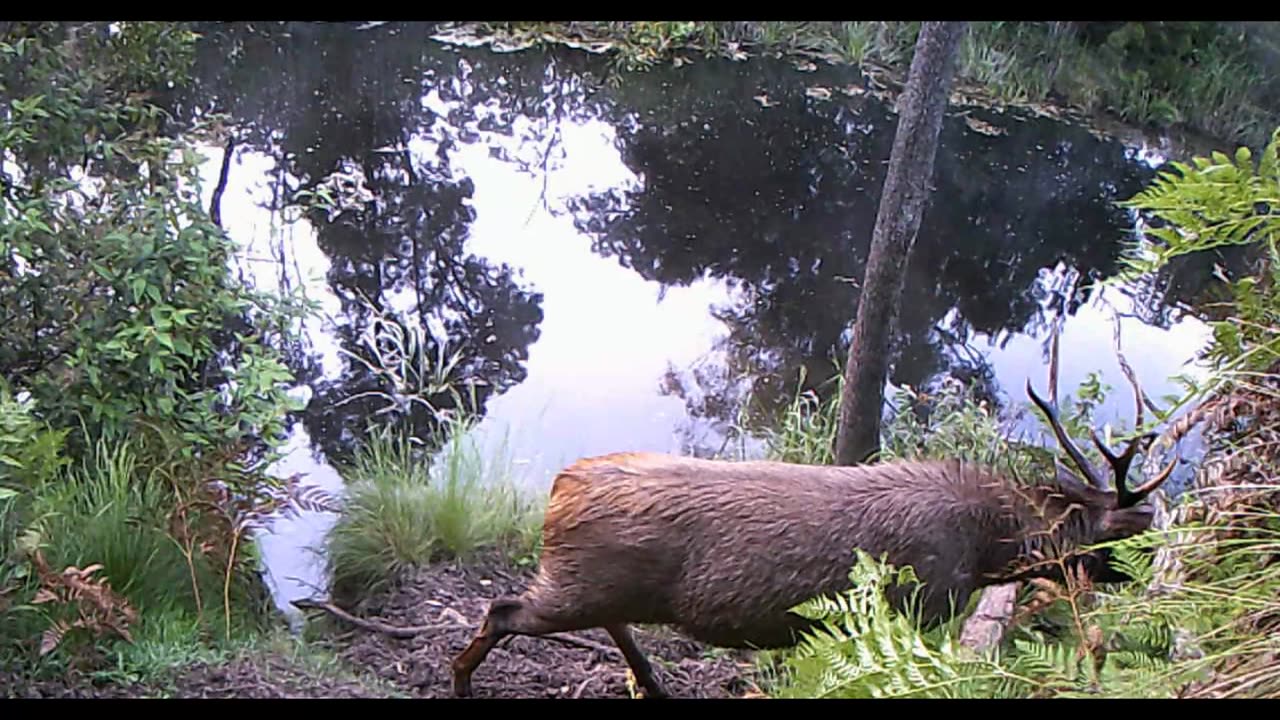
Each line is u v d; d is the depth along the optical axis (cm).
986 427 604
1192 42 1261
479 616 466
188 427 469
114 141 550
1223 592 211
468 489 534
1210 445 288
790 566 360
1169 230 226
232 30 1220
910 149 501
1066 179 1098
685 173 1048
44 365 471
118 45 581
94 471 452
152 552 420
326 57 1218
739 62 1288
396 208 923
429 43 1284
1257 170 240
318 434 625
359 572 495
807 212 981
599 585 367
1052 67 1264
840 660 223
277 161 982
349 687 388
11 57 510
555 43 1304
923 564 369
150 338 452
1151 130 1225
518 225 920
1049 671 212
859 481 376
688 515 362
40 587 368
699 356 746
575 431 649
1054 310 858
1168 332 805
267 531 496
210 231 507
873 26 1344
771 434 645
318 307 563
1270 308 249
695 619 368
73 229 477
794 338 776
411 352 714
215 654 393
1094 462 471
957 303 867
